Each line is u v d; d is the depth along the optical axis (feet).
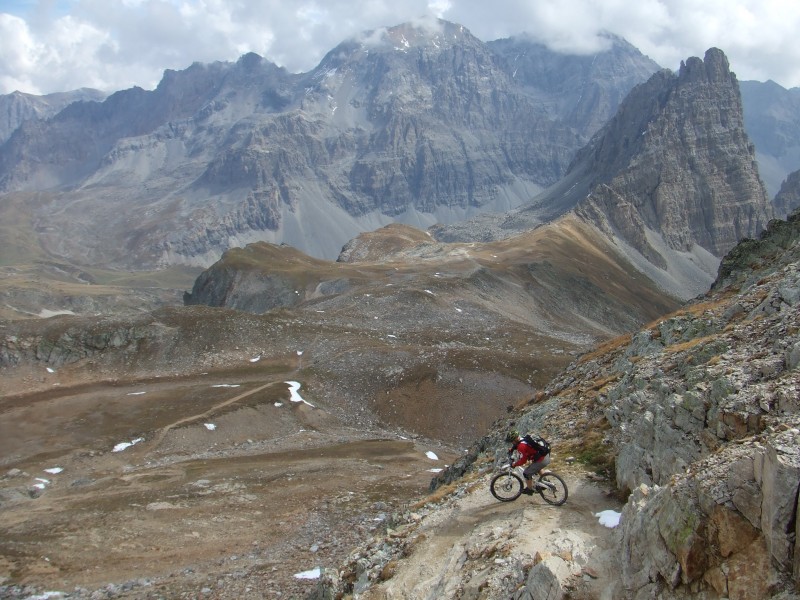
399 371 374.84
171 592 125.80
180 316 432.66
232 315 442.91
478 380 363.97
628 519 48.06
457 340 472.44
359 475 230.27
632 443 66.85
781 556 33.86
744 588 34.73
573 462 78.28
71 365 384.68
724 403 52.70
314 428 318.04
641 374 88.84
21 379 363.76
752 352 64.49
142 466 250.16
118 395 334.03
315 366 389.80
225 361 400.26
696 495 40.68
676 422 59.62
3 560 146.41
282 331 440.04
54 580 135.13
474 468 120.06
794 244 145.18
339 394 360.89
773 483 34.91
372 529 158.51
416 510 89.81
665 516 42.42
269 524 172.24
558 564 48.24
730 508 37.83
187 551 152.46
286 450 278.46
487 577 54.29
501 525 63.93
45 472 239.50
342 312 521.24
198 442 279.08
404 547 72.08
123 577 136.77
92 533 165.27
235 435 292.20
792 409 46.29
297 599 112.78
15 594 128.26
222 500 195.31
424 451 286.05
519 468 68.69
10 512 186.80
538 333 526.57
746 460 38.81
